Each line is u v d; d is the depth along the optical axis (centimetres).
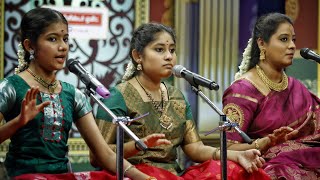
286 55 704
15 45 999
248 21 1042
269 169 661
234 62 1038
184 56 1023
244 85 705
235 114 691
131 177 588
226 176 585
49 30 584
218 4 1031
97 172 581
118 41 1026
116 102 643
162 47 652
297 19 1057
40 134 582
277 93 709
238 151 636
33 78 590
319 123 713
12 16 996
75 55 1014
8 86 578
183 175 639
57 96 596
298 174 659
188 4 1022
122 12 1025
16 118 531
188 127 677
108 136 634
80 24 1014
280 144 691
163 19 1027
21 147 580
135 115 644
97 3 1018
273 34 705
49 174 566
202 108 1023
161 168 625
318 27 1060
